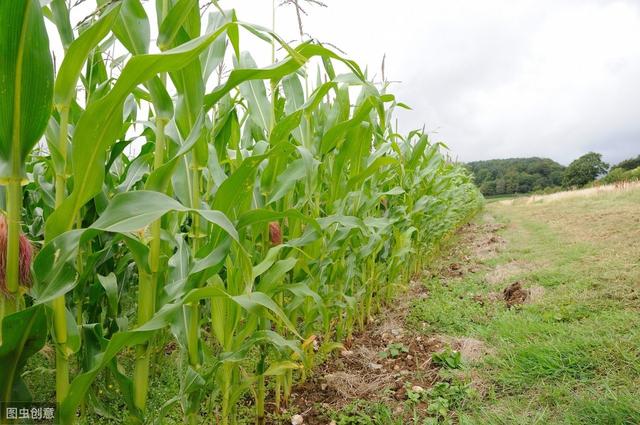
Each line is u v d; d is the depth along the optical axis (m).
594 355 2.69
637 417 2.01
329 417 2.50
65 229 1.20
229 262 1.91
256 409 2.33
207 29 1.78
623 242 6.34
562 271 5.10
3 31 0.98
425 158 5.43
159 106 1.43
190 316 1.67
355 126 2.45
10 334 1.13
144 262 1.45
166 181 1.40
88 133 1.10
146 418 2.27
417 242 5.68
